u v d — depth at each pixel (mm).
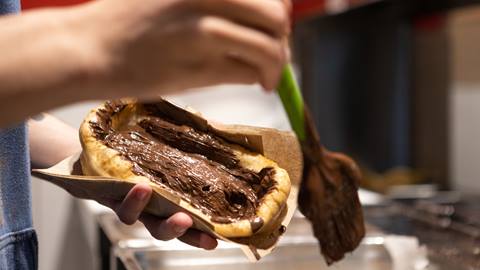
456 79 1778
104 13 505
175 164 707
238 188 700
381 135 1987
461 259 943
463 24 1711
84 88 503
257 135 729
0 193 702
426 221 1156
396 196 1509
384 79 1952
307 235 1056
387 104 1957
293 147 736
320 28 1963
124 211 662
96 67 499
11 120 508
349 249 763
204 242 673
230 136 738
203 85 518
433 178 1839
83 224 1401
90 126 714
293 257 1000
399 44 1910
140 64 502
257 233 679
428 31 1845
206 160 728
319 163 734
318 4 1816
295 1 2008
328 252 756
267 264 990
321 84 2010
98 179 677
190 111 745
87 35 502
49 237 1446
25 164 731
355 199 757
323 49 1990
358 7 1599
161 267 958
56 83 498
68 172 730
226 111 1590
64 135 809
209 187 694
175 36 499
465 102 1754
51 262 1451
